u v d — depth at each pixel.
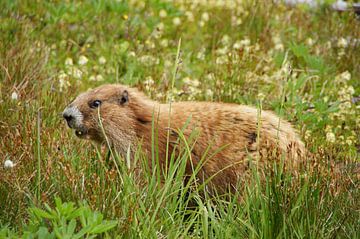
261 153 12.32
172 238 11.08
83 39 21.16
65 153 12.70
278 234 11.27
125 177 11.65
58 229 10.12
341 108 16.73
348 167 12.77
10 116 14.55
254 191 11.69
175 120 13.27
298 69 18.97
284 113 15.92
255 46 19.84
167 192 11.98
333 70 19.28
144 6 23.23
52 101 15.45
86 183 11.92
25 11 21.69
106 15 22.20
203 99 16.94
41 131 13.52
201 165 12.63
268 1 22.89
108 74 18.81
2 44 18.12
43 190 11.94
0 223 11.17
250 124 13.12
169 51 20.66
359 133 15.59
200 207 11.66
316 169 12.10
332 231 11.35
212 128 13.15
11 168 11.95
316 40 21.30
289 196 11.49
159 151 13.12
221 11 23.17
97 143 13.65
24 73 16.75
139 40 21.14
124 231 10.92
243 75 17.70
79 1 22.89
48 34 20.94
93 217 10.38
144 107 13.40
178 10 23.66
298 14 22.92
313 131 15.73
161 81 17.20
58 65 19.25
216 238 11.45
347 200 11.91
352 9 23.17
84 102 13.34
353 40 20.64
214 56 19.86
